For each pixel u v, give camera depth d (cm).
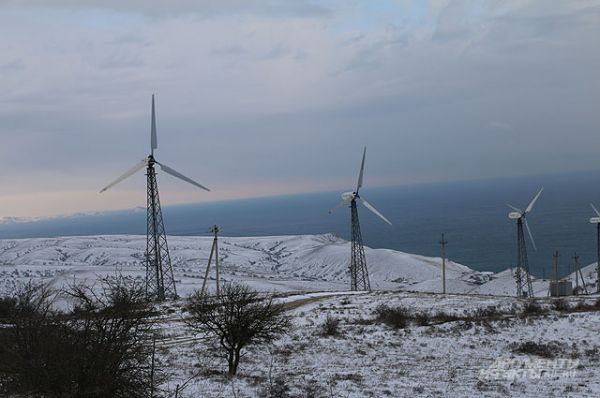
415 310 4975
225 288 3675
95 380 1248
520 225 9244
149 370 1703
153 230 6347
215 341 3303
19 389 1237
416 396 1970
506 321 4200
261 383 2088
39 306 1331
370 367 2700
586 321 4091
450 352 3183
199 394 1798
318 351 3192
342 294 6588
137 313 1379
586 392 2072
